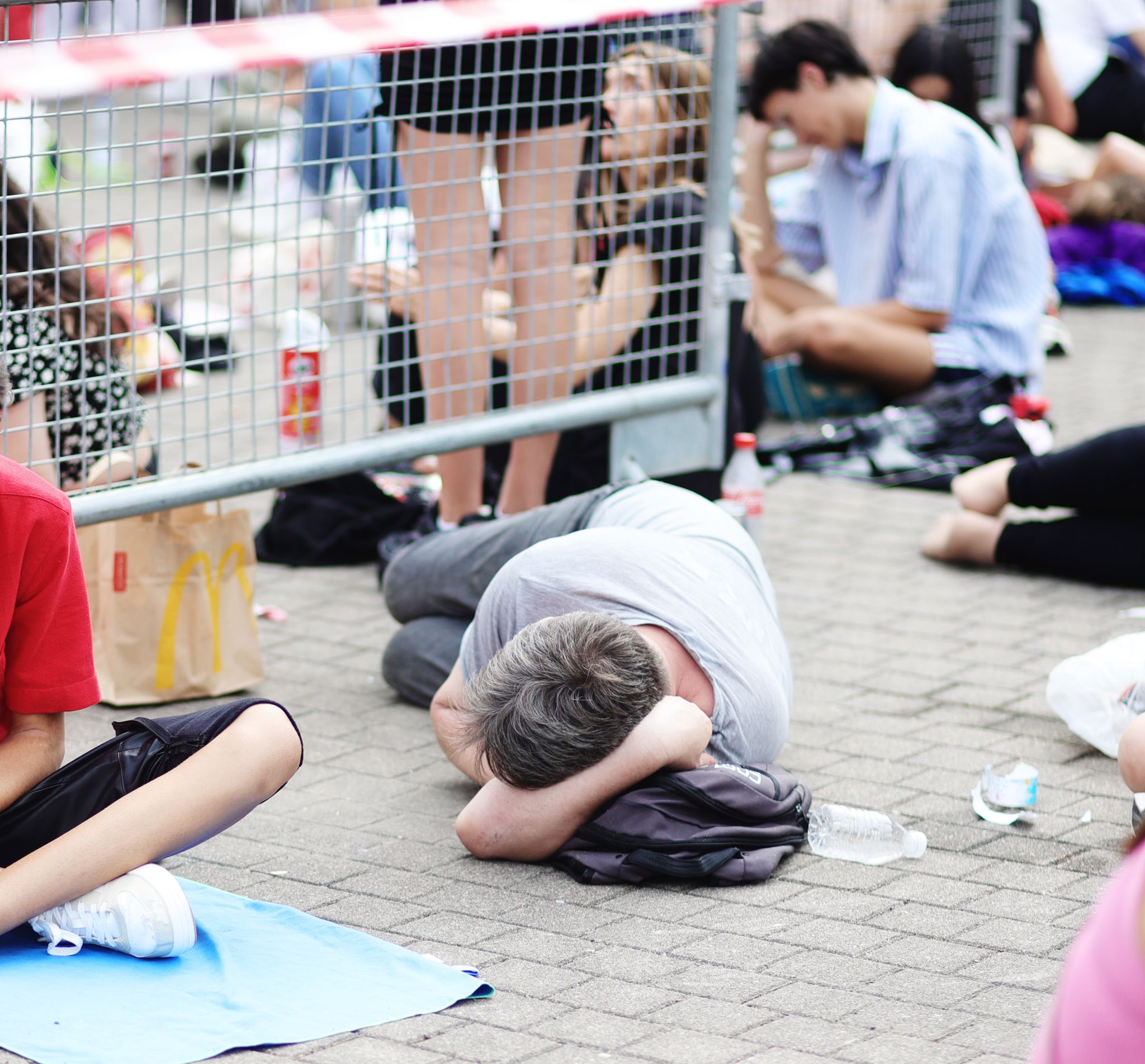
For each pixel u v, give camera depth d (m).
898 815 4.62
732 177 6.55
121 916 3.65
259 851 4.41
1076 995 2.00
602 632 4.18
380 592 6.80
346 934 3.83
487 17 4.94
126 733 3.84
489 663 4.28
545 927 3.96
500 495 6.98
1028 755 5.08
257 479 5.43
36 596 3.67
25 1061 3.27
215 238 12.60
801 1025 3.48
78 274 5.38
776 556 7.16
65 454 5.35
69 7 5.87
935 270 8.83
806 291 9.84
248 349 10.23
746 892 4.16
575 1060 3.32
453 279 6.21
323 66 7.82
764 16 10.70
